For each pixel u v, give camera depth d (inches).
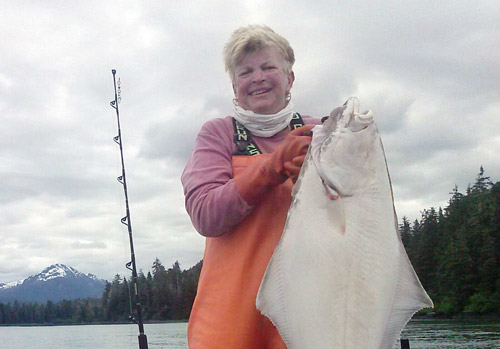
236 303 90.5
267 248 92.6
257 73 102.7
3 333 3521.2
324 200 83.0
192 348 93.4
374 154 85.3
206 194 92.9
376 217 83.0
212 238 98.7
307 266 80.7
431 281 1836.9
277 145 103.7
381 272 81.2
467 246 1702.8
